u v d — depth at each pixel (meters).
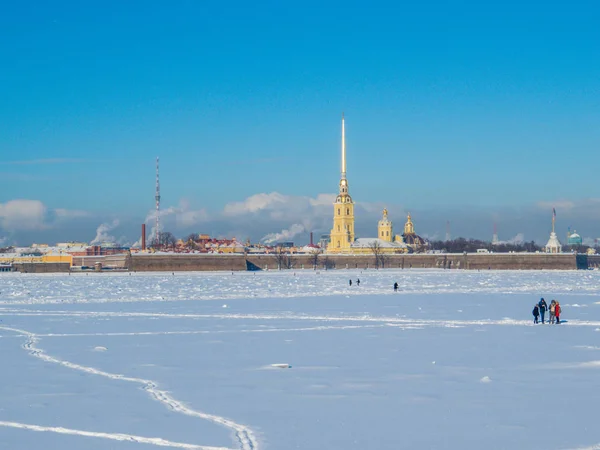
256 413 35.12
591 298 120.12
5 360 50.62
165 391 40.09
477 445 29.95
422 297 126.06
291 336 65.19
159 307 104.25
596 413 34.94
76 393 39.53
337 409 35.91
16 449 29.45
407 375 44.62
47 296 136.25
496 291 147.12
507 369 46.59
